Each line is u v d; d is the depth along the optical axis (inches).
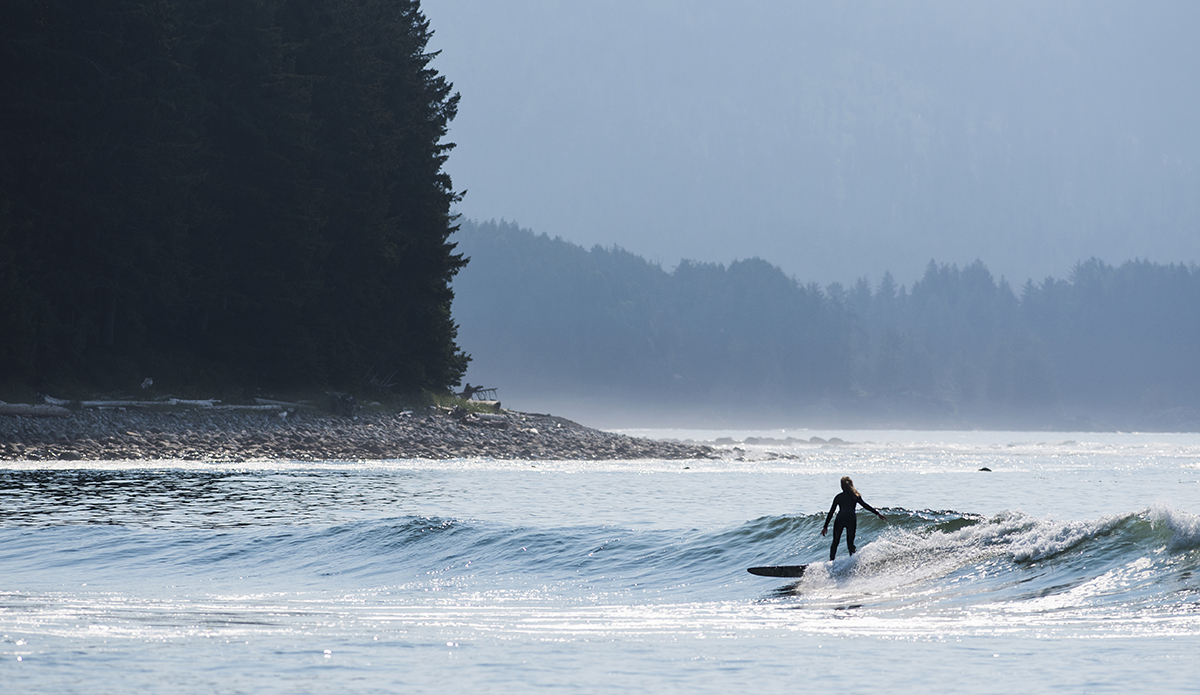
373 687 996.6
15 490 3203.7
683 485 4170.8
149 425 5022.1
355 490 3572.8
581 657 1144.2
